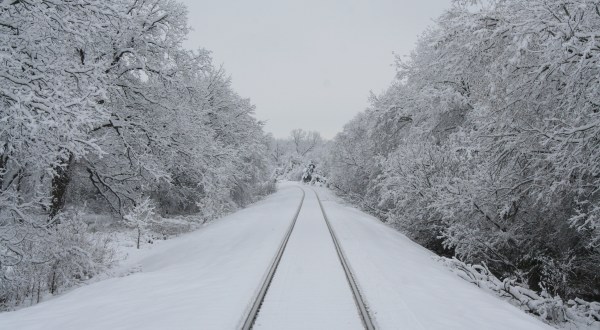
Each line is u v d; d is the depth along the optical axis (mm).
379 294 8320
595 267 13680
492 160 13852
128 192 20391
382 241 16016
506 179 14320
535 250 15047
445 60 16094
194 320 6750
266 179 54406
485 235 15719
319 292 8477
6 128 9844
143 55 18188
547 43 10336
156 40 18469
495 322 7258
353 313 7223
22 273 11359
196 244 17234
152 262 16078
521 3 11969
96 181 19594
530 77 11688
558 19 10484
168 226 24812
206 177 20891
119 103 18109
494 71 12906
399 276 10219
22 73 10117
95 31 11836
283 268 10680
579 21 10086
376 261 11781
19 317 7598
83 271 13664
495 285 11969
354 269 10578
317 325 6680
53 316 7562
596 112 10984
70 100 10047
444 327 6641
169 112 18953
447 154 19047
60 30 11062
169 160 19703
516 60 10992
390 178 21141
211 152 21609
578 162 10773
